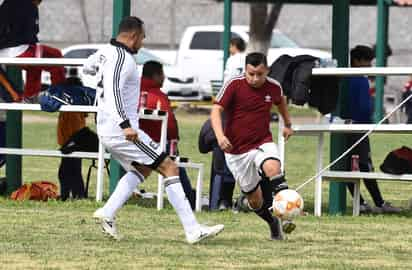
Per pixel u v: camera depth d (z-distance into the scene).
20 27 31.84
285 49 80.06
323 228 26.52
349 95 31.56
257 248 22.84
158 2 101.06
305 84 28.44
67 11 99.56
